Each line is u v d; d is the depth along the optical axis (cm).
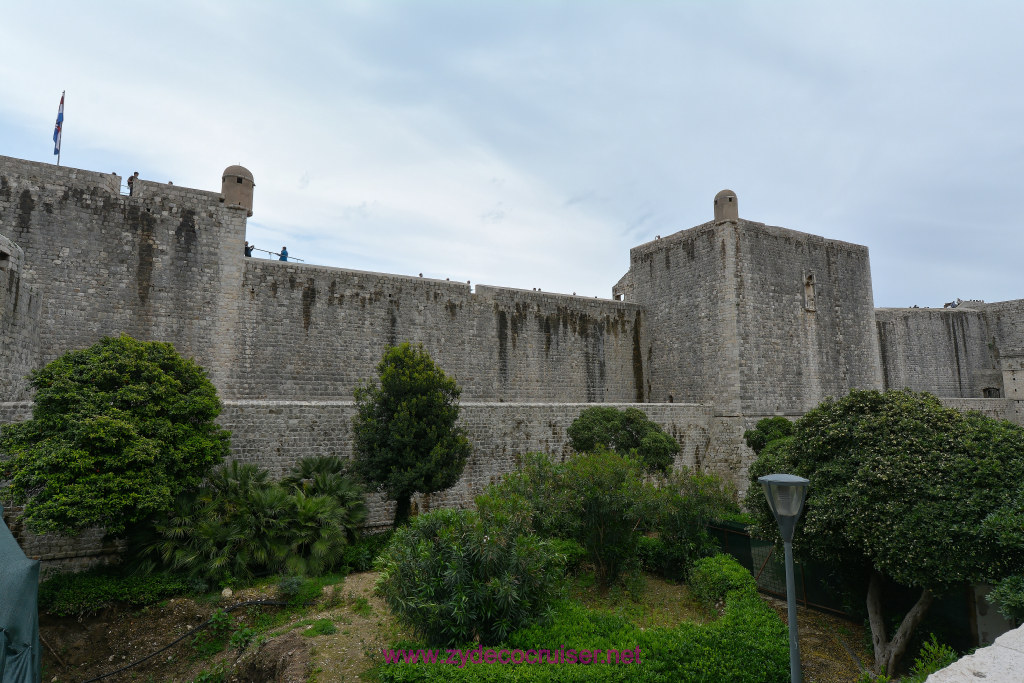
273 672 1123
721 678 959
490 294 3058
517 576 1114
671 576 1738
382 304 2716
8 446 1332
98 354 1479
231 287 2394
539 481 1558
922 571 1101
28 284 1827
